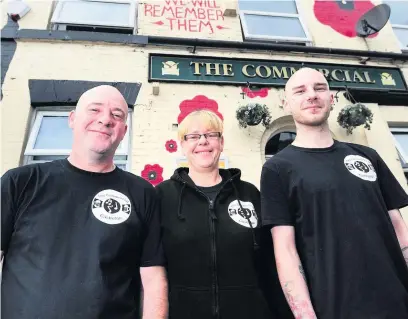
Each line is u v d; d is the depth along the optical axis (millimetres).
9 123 3168
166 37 3859
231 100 3629
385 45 4586
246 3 4855
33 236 1395
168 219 1808
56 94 3357
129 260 1527
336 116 3699
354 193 1621
